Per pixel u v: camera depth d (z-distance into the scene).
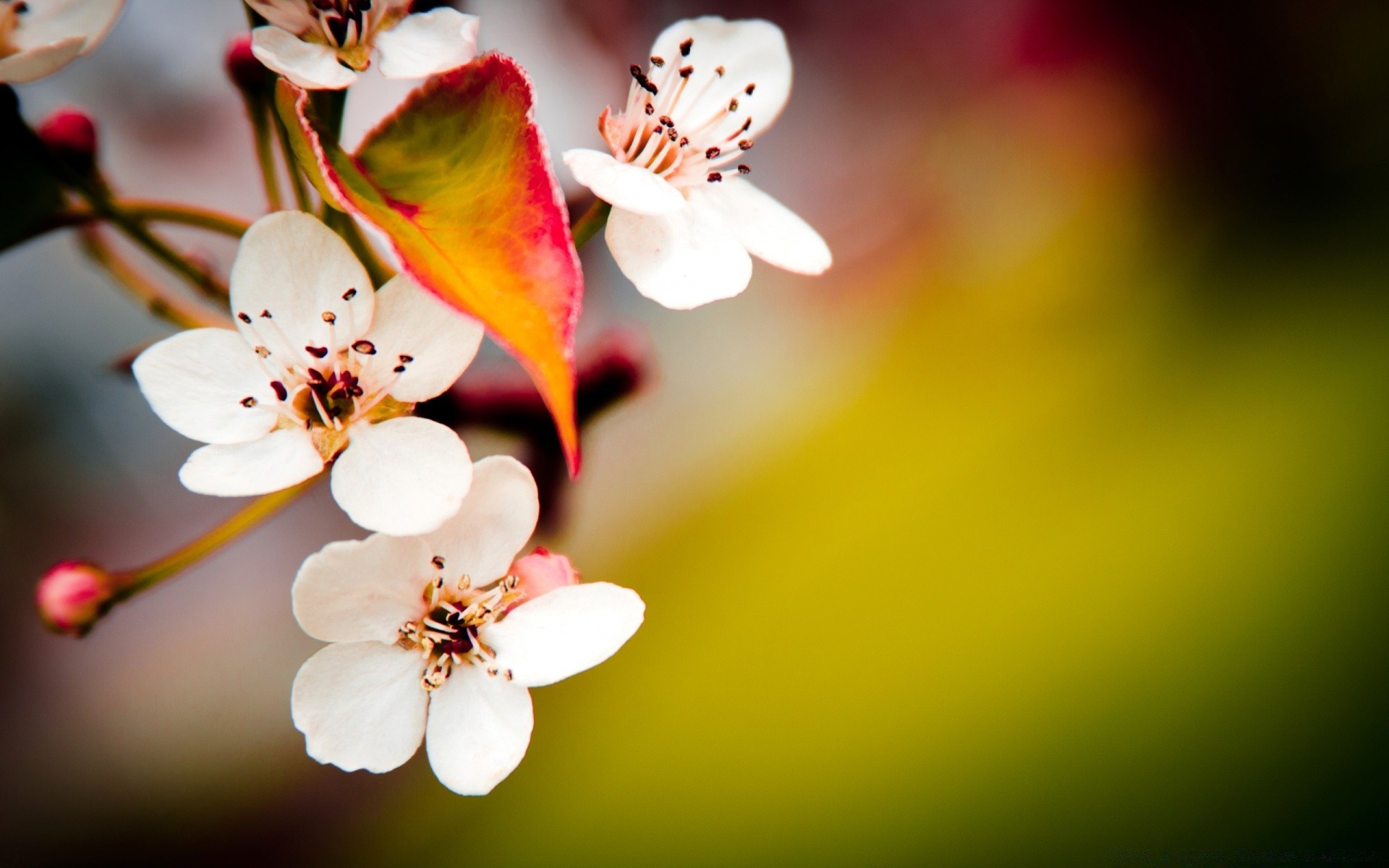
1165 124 0.33
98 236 0.29
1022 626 0.28
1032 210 0.32
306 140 0.26
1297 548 0.28
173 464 0.32
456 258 0.25
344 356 0.26
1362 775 0.27
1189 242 0.30
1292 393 0.28
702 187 0.27
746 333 0.32
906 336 0.30
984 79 0.34
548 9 0.33
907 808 0.28
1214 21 0.33
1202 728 0.27
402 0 0.26
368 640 0.26
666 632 0.29
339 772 0.32
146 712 0.32
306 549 0.32
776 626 0.28
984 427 0.29
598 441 0.30
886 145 0.34
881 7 0.35
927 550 0.28
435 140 0.26
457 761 0.26
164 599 0.32
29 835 0.31
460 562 0.27
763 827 0.28
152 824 0.32
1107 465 0.28
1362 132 0.32
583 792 0.28
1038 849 0.27
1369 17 0.33
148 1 0.33
